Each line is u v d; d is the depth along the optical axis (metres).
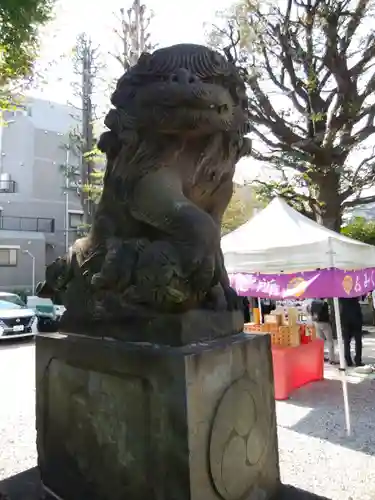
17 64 3.91
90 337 1.79
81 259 1.86
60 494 1.83
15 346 8.94
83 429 1.73
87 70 15.23
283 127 8.31
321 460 3.35
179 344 1.52
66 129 19.62
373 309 11.05
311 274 4.13
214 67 1.67
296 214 4.86
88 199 13.51
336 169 8.00
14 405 4.99
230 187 1.87
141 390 1.51
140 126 1.67
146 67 1.69
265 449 1.75
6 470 3.26
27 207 18.42
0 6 2.85
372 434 3.86
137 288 1.54
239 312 1.84
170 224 1.53
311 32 8.06
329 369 6.47
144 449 1.50
